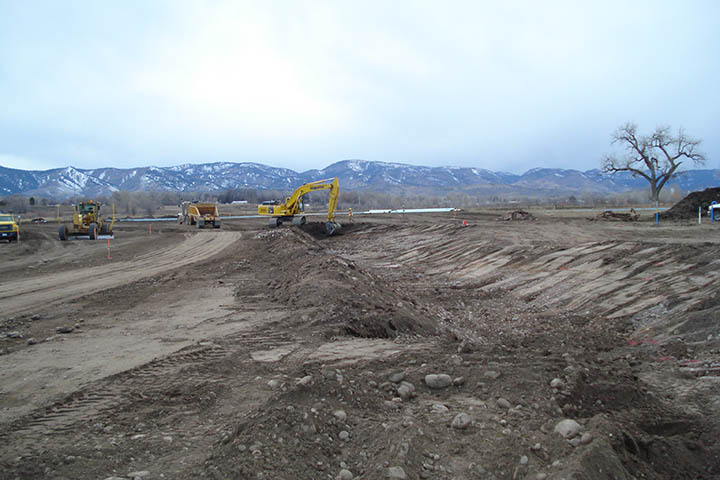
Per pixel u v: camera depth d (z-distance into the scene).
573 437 4.34
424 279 19.53
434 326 10.54
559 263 17.97
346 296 10.84
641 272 15.05
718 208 31.42
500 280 17.58
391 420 4.78
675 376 7.13
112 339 8.39
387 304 11.23
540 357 7.09
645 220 34.94
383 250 29.55
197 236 34.69
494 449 4.23
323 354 7.40
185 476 3.64
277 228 39.06
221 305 11.37
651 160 58.88
